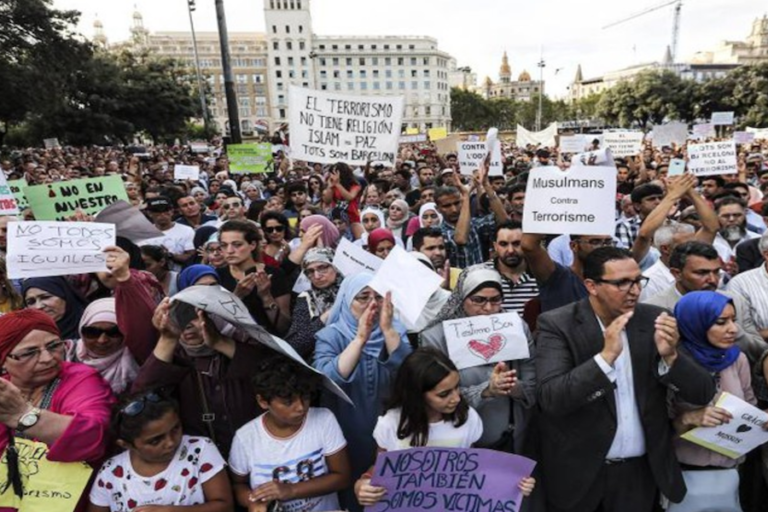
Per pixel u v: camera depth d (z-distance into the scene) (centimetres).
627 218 536
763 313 287
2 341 190
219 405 231
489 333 236
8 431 193
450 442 215
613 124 5766
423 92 11588
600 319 221
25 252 247
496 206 503
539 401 215
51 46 2369
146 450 189
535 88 15300
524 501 236
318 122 534
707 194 632
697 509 224
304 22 10662
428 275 241
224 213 580
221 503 204
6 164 1922
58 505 193
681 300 227
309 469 214
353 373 238
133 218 359
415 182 1095
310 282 336
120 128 3916
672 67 9625
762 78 4112
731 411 207
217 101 10906
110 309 231
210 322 223
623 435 215
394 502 207
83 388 205
